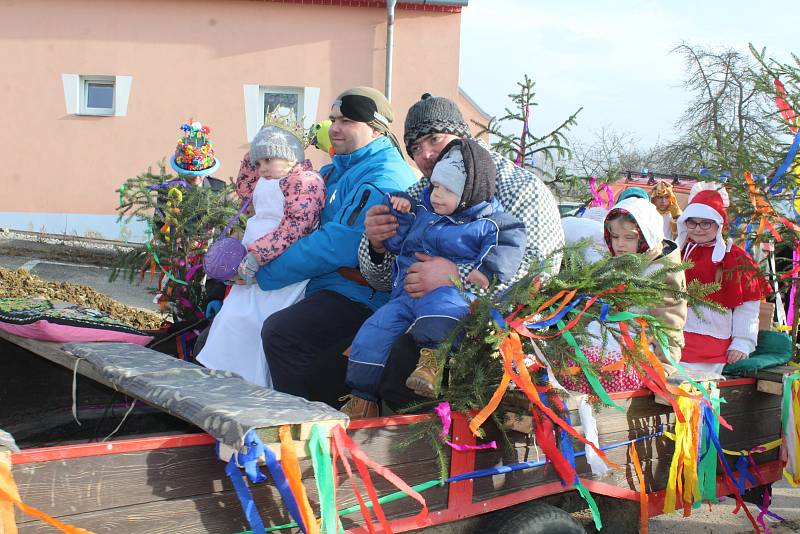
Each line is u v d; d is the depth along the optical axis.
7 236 11.87
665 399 3.39
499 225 3.21
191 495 2.27
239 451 2.19
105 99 13.22
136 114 13.01
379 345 3.25
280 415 2.32
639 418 3.47
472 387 2.90
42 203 13.10
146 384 2.70
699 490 3.70
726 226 4.61
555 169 4.78
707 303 3.20
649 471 3.55
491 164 3.27
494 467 2.99
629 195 4.96
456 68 13.05
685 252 4.69
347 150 4.09
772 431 4.33
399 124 13.10
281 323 3.67
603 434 3.31
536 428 2.94
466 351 2.95
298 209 3.87
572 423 3.04
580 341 3.08
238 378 2.87
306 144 4.22
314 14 12.91
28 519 1.99
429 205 3.45
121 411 3.85
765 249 4.85
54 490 2.02
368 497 2.63
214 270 3.87
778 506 5.21
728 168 4.67
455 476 2.86
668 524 4.78
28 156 13.03
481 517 3.04
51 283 8.24
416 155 3.68
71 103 12.97
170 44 12.91
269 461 2.25
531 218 3.34
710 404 3.72
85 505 2.07
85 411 3.91
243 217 4.75
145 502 2.18
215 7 12.85
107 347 3.30
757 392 4.22
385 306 3.34
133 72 12.93
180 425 3.63
